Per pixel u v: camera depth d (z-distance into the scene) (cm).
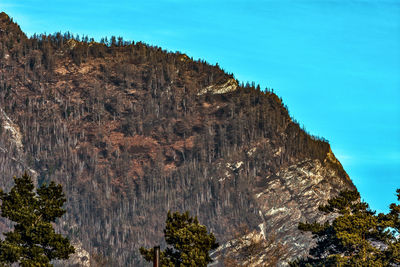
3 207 7625
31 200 7788
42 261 7212
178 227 8069
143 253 8150
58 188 7975
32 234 7419
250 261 9462
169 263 7656
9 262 7288
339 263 9544
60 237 7588
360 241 9600
